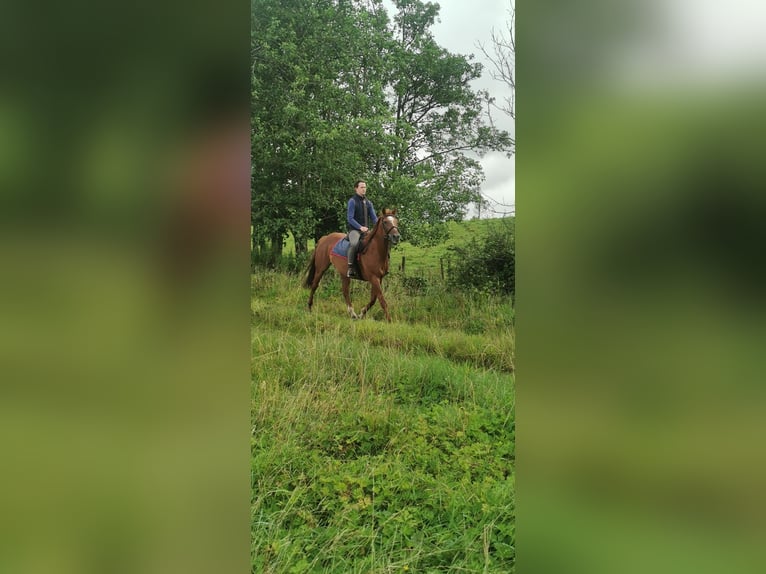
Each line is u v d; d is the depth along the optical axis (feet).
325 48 35.09
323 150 33.27
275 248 32.01
